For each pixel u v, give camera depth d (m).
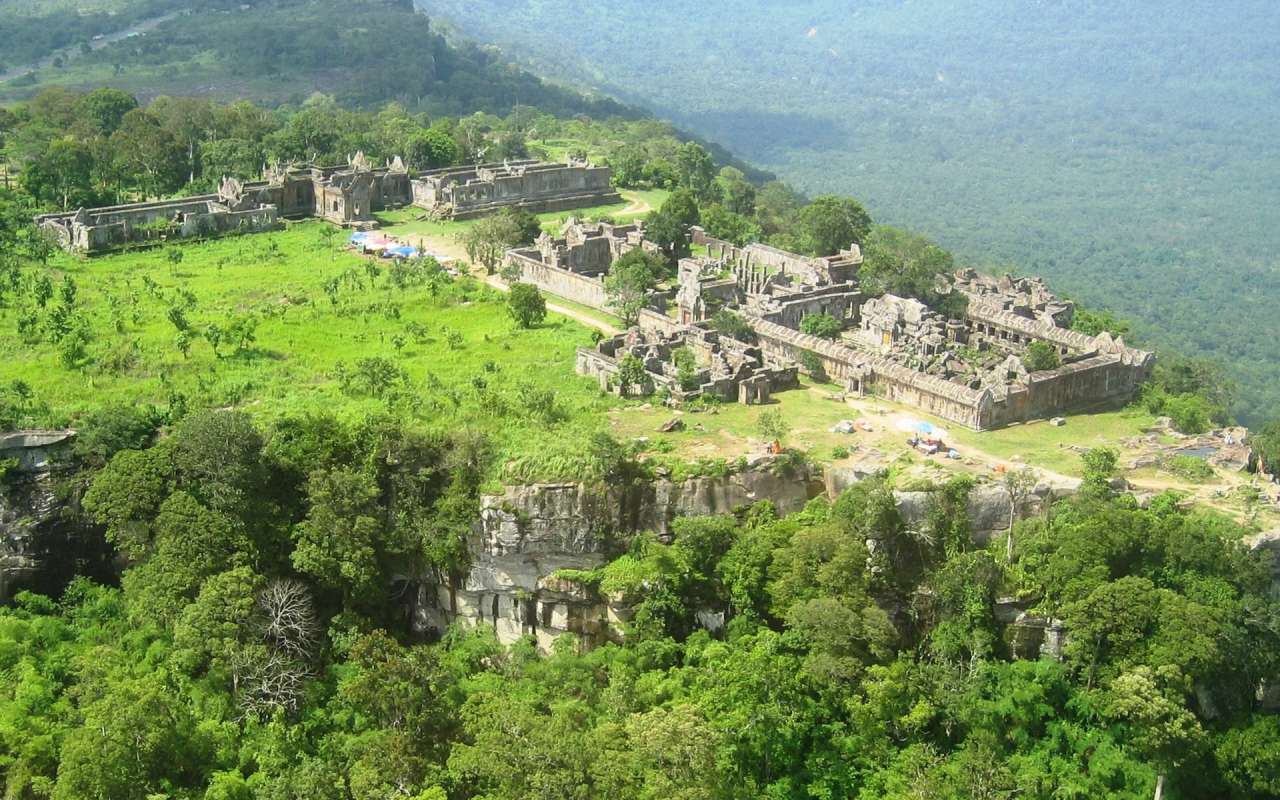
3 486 146.38
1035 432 167.12
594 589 143.12
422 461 147.25
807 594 137.50
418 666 128.38
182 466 143.62
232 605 132.38
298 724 127.81
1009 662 139.75
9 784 118.12
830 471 150.75
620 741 116.94
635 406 165.38
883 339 197.50
